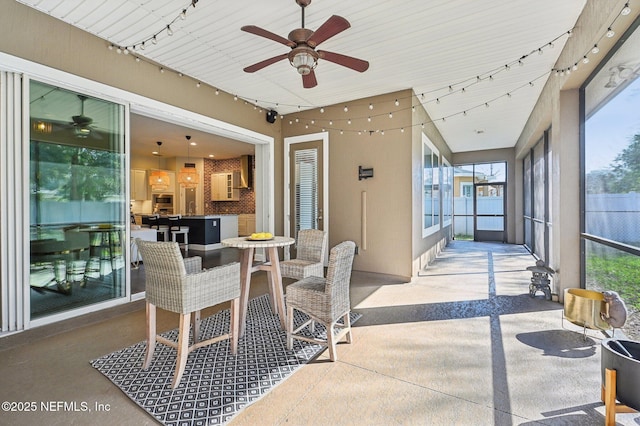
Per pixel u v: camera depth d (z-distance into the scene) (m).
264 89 4.46
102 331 2.84
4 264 2.52
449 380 2.03
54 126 2.83
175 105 3.84
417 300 3.69
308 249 3.59
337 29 2.09
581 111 3.39
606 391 1.62
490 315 3.19
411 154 4.48
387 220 4.68
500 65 3.70
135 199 9.29
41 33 2.68
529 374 2.10
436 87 4.41
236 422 1.65
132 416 1.69
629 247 2.43
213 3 2.55
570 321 2.73
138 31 2.98
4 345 2.48
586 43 2.68
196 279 2.08
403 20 2.79
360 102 4.87
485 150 9.25
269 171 5.47
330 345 2.28
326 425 1.63
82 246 3.04
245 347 2.51
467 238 9.80
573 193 3.47
